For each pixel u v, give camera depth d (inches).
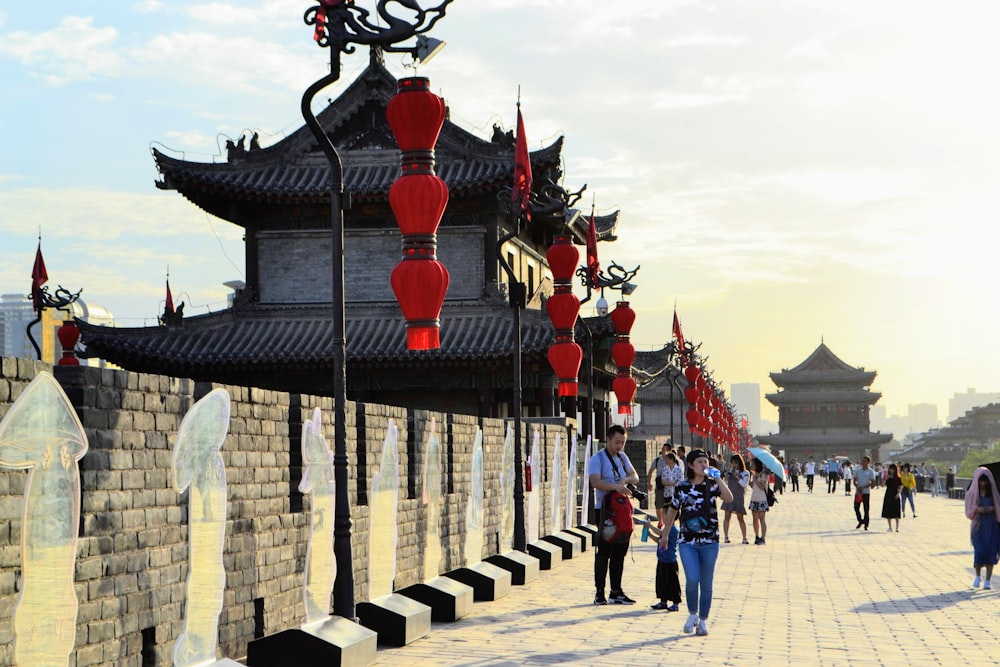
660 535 701.9
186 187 1694.1
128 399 383.6
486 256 1744.6
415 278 605.6
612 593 737.6
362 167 1765.5
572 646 569.6
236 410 463.8
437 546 725.9
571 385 1043.3
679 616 682.2
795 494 3181.6
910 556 1143.0
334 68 567.2
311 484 528.7
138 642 387.5
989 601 778.8
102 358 1681.8
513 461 956.0
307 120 566.9
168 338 1715.1
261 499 486.0
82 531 358.9
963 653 564.4
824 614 703.1
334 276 559.2
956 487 2970.0
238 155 1759.4
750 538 1386.6
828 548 1242.0
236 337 1727.4
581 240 2096.5
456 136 1753.2
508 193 1018.7
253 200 1715.1
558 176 1606.8
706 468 619.5
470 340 1689.2
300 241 1770.4
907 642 597.0
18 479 325.4
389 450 636.7
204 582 430.3
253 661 475.5
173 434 410.0
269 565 490.0
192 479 421.7
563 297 1045.8
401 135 610.5
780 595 801.6
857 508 1585.9
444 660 529.3
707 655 546.0
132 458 385.1
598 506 735.7
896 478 1566.2
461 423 794.8
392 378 1737.2
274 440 500.4
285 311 1747.0
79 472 354.3
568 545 1085.1
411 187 604.1
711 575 613.0
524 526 936.9
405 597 628.1
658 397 4301.2
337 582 548.4
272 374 1722.4
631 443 2018.9
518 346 964.6
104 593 367.9
